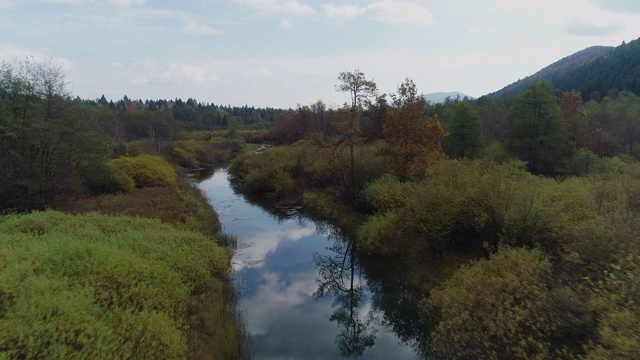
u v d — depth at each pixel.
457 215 15.85
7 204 22.59
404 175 27.12
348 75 28.33
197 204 28.89
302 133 72.19
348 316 14.67
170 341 9.02
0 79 23.61
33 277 9.14
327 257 21.28
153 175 33.78
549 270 9.65
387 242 19.12
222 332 11.45
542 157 39.41
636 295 7.26
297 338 12.87
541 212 12.78
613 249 9.24
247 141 93.31
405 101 27.84
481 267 11.43
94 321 8.43
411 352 12.29
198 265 14.25
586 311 8.01
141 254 13.37
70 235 13.77
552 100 40.09
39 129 23.12
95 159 26.69
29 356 6.66
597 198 14.07
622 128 46.97
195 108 155.12
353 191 29.34
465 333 9.61
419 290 15.38
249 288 16.69
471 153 41.59
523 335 8.49
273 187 38.47
